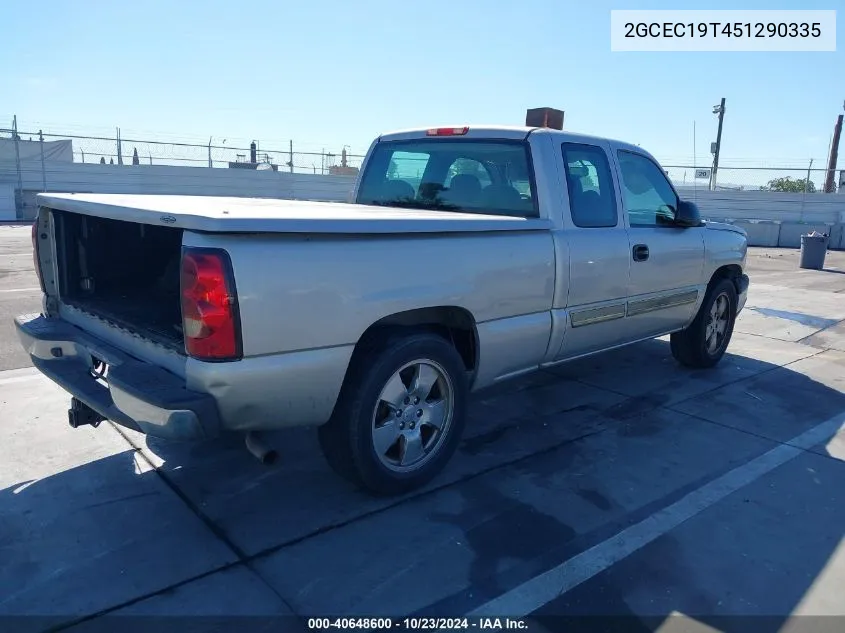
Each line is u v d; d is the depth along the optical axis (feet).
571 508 11.82
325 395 10.42
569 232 14.30
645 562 10.22
